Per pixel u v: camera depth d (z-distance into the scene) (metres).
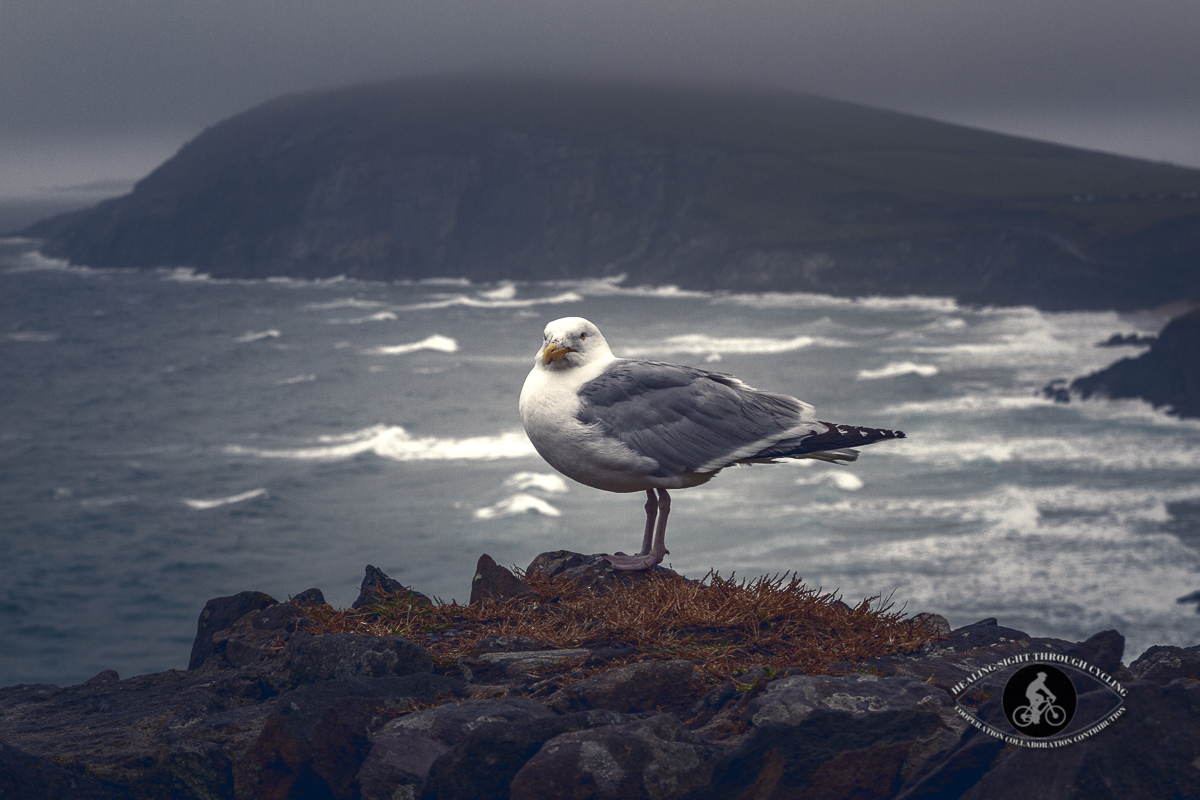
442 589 50.94
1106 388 91.00
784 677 5.40
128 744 5.30
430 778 4.63
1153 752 4.07
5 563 56.72
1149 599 45.19
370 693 5.28
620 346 134.88
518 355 131.75
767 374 111.12
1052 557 50.62
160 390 111.19
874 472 67.19
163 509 66.62
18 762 4.90
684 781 4.51
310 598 7.29
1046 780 4.07
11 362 132.62
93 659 44.62
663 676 5.34
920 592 46.56
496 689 5.48
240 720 5.46
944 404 92.31
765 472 65.94
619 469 6.68
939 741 4.58
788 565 50.25
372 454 79.06
